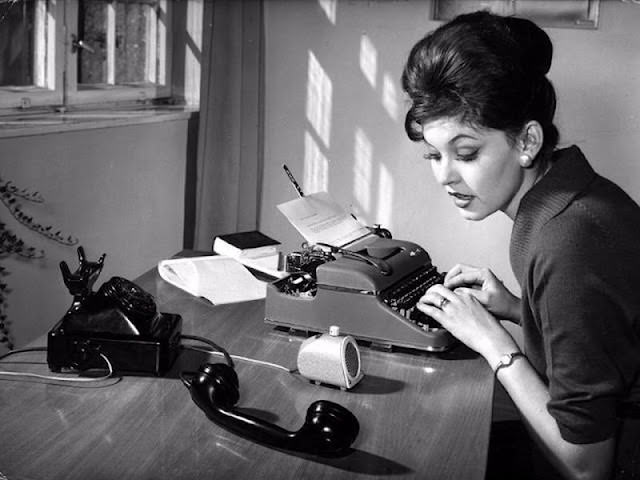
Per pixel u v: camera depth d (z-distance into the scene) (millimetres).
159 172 3619
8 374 1585
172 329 1656
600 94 3701
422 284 1984
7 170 2613
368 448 1344
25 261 2748
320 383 1588
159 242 3688
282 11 3941
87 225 3082
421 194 3965
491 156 1405
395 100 3904
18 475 1216
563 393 1372
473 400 1540
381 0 3838
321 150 4031
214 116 3797
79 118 3035
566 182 1439
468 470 1280
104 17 3500
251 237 2396
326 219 2156
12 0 2943
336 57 3938
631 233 1393
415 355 1757
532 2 3686
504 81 1354
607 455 1401
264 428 1327
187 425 1402
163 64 3881
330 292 1804
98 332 1593
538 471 1744
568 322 1344
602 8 3639
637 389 1440
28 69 3113
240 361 1692
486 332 1587
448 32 1399
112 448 1312
